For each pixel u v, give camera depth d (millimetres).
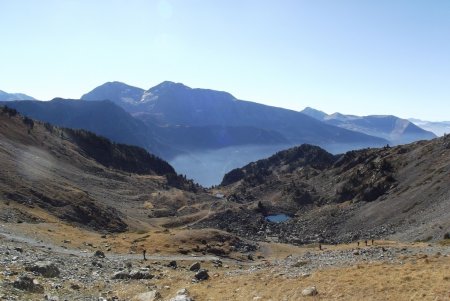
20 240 61750
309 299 31906
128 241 93062
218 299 34344
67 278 39062
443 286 30859
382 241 115625
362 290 32312
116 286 39094
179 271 54156
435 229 114812
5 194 122125
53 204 138125
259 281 39344
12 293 28484
